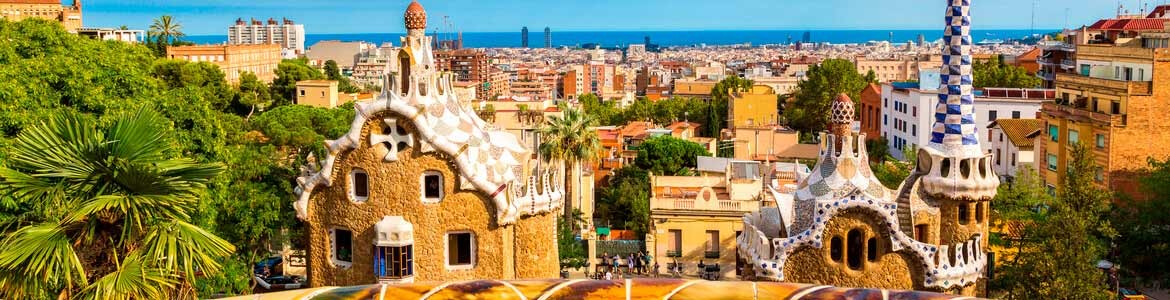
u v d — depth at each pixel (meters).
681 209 69.56
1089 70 96.62
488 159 51.88
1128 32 131.62
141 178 26.78
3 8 194.25
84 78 48.84
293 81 157.00
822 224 45.56
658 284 28.66
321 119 99.00
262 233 59.34
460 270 50.94
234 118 87.81
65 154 27.22
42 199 28.06
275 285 62.50
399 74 50.38
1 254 25.91
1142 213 64.81
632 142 135.88
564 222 74.38
